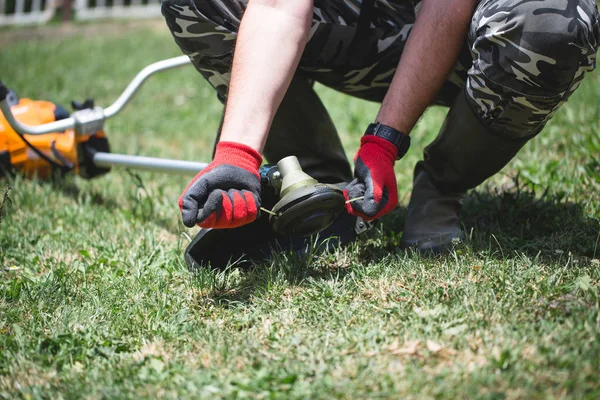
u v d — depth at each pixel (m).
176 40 1.86
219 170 1.52
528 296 1.60
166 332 1.61
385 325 1.54
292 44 1.61
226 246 1.96
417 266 1.79
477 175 1.91
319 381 1.35
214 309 1.73
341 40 1.91
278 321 1.62
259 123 1.57
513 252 1.86
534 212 2.20
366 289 1.74
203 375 1.41
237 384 1.36
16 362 1.52
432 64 1.72
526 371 1.32
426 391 1.29
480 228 2.11
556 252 1.86
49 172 3.03
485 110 1.70
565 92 1.61
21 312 1.76
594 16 1.54
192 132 4.17
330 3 1.87
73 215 2.60
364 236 2.10
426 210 1.97
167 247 2.23
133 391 1.38
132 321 1.67
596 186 2.39
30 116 2.96
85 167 2.93
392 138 1.70
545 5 1.50
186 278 1.91
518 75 1.57
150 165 2.67
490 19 1.56
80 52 7.45
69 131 2.90
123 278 1.94
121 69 6.32
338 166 2.11
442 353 1.41
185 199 1.50
